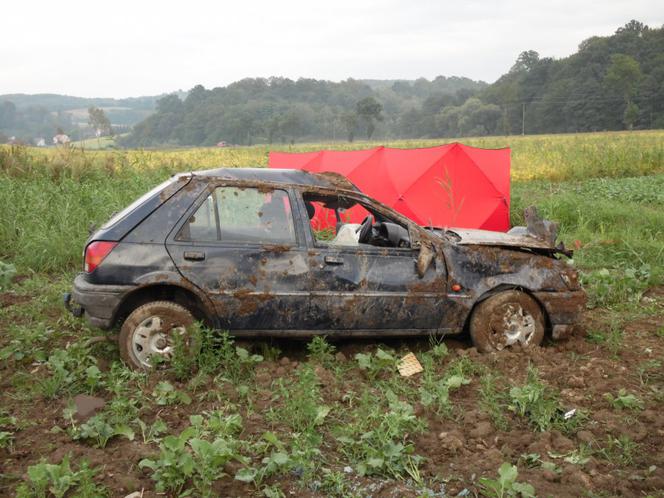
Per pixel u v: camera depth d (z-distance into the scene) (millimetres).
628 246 10102
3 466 3875
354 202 5812
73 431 4227
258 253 5359
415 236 5762
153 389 4922
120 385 4723
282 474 3838
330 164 11867
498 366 5570
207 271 5250
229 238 5355
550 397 4961
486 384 5074
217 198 5395
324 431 4426
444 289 5754
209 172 5547
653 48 189625
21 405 4734
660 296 8156
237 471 3807
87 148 21969
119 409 4449
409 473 3836
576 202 14273
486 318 5863
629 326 6891
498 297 5871
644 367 5602
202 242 5285
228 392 4883
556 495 3625
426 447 4203
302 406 4469
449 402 4863
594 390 5094
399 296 5625
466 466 3961
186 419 4574
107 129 101188
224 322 5359
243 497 3613
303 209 5555
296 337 5590
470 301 5820
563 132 179125
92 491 3457
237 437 4258
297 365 5520
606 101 165125
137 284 5133
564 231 12641
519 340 5988
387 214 5809
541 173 25516
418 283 5668
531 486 3584
